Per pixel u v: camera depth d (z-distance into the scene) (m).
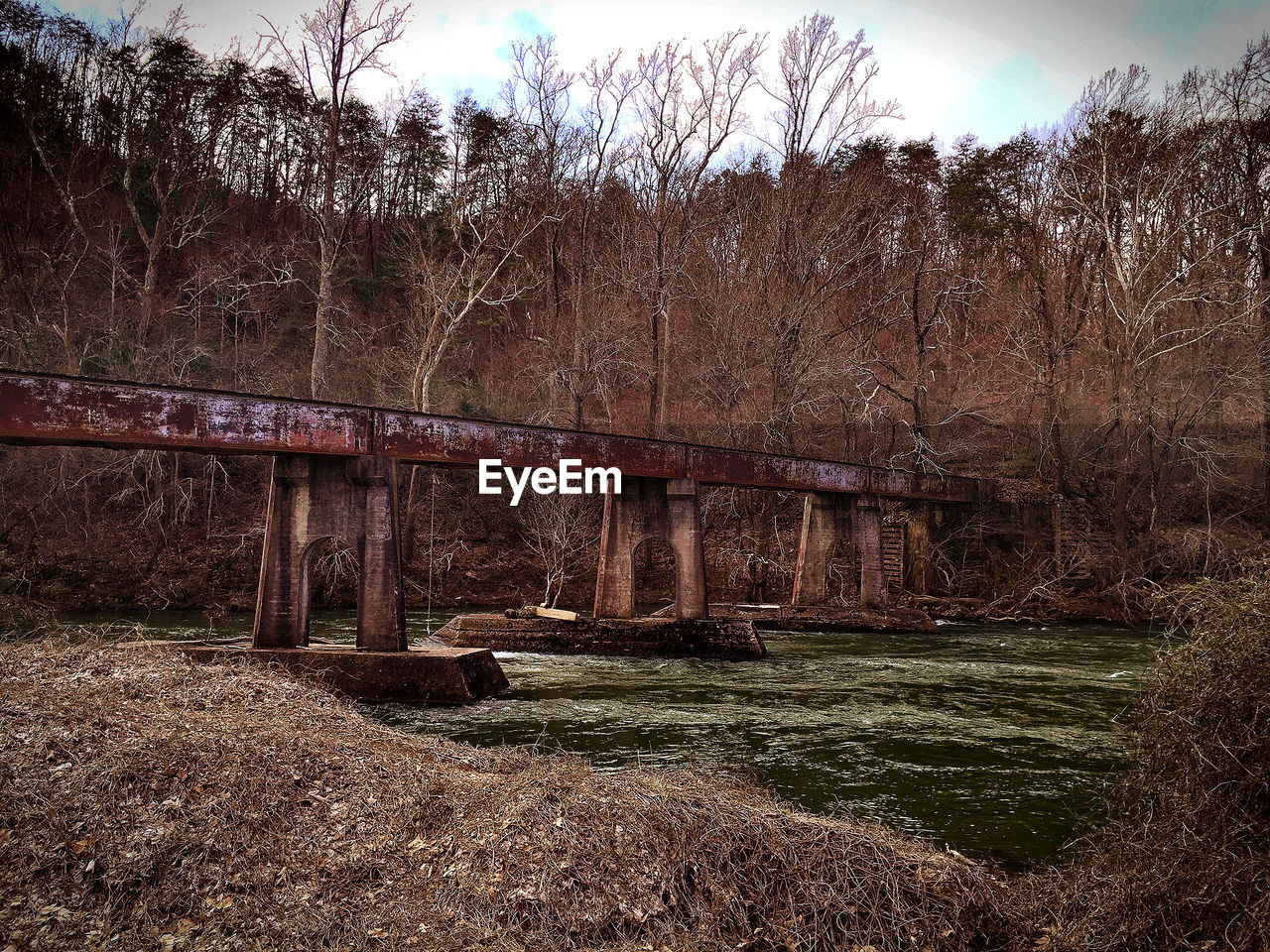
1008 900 6.71
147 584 30.50
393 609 16.36
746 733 14.26
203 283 41.03
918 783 11.46
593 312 38.69
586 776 7.89
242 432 14.76
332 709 11.01
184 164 38.78
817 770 12.09
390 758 8.69
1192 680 6.39
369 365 39.41
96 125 42.00
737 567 37.09
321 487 16.53
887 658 23.19
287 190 51.88
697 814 7.02
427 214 46.59
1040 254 38.81
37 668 10.66
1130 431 32.66
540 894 6.17
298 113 38.72
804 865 6.56
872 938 6.05
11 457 31.88
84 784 7.15
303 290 45.59
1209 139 35.38
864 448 40.53
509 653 22.69
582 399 37.56
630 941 5.87
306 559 16.66
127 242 39.75
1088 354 38.81
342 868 6.54
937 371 42.31
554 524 36.19
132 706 9.25
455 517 38.69
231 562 32.78
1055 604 32.59
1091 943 5.96
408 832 7.11
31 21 40.59
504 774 8.66
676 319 40.62
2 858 6.21
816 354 35.56
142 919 5.81
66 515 32.28
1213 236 35.50
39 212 37.28
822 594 29.70
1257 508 34.00
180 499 34.66
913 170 50.19
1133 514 34.28
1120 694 18.44
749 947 5.91
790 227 38.03
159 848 6.48
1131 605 31.83
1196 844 5.94
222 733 8.51
